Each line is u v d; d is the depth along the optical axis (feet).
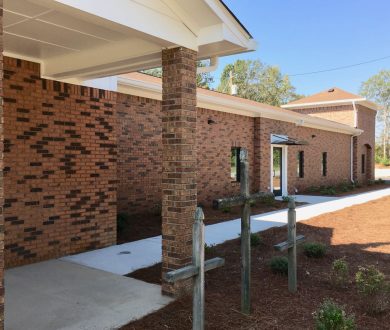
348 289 17.43
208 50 17.43
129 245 25.44
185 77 16.19
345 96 88.17
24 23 15.39
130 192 33.01
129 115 32.89
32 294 16.37
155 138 35.27
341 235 29.07
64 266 20.61
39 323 13.55
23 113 20.63
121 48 17.90
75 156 23.20
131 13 13.91
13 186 20.24
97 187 24.50
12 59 20.11
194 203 16.55
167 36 15.31
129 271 19.85
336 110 87.40
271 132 52.80
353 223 34.09
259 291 16.99
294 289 16.94
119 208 32.04
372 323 13.97
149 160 34.68
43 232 21.65
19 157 20.47
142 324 13.48
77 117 23.26
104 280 18.26
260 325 13.64
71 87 22.93
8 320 13.78
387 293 15.61
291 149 59.62
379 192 67.72
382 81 212.64
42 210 21.57
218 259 12.65
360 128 87.10
